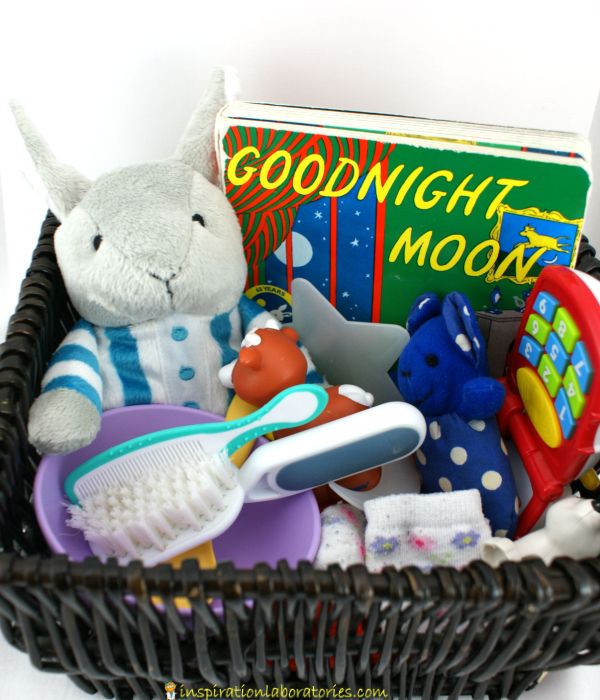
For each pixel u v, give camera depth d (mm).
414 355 360
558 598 264
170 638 281
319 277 405
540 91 428
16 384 319
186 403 386
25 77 430
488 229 374
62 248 359
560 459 330
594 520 304
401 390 371
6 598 271
